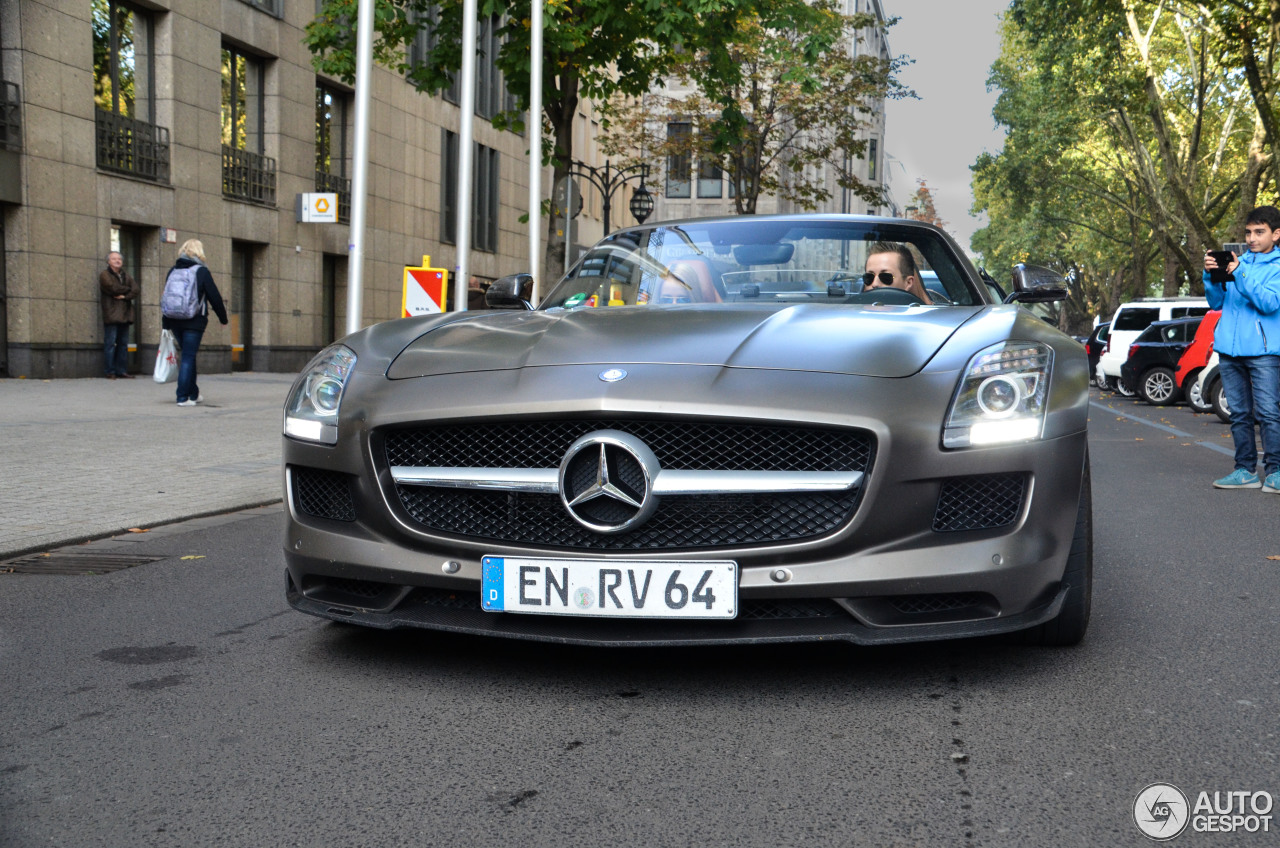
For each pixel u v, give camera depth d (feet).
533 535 10.24
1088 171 141.38
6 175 53.93
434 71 55.52
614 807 7.64
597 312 12.54
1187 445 38.19
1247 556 17.04
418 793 7.89
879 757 8.55
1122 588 14.66
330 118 82.38
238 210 71.15
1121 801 7.73
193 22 66.13
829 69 102.42
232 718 9.51
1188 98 116.57
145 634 12.35
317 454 10.96
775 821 7.41
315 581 11.21
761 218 15.96
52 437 31.60
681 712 9.59
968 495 10.03
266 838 7.18
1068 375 10.77
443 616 10.43
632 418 10.01
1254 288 24.67
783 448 9.95
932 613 10.03
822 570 9.76
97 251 59.62
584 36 51.21
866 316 11.76
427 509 10.60
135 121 62.18
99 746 8.87
